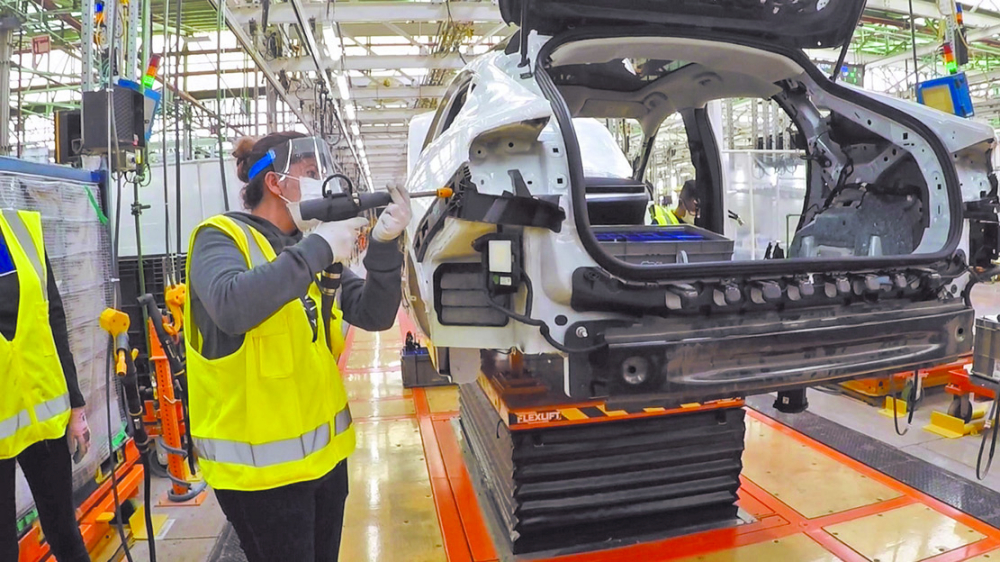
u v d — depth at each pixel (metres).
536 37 2.17
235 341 1.52
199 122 9.88
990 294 9.87
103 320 1.90
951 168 2.32
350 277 1.98
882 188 2.66
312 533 1.62
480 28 7.94
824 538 2.78
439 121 3.28
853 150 2.79
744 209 8.01
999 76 11.19
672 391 1.85
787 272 2.01
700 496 2.93
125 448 3.09
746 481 3.37
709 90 3.17
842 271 2.09
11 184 2.38
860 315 2.11
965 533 2.78
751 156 8.02
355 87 9.93
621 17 2.21
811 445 3.86
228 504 1.58
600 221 3.01
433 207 1.91
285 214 1.73
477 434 3.46
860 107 2.60
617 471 2.80
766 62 2.56
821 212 2.98
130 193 4.45
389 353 6.99
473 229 1.88
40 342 2.07
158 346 3.34
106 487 2.85
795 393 2.54
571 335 1.83
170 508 3.25
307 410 1.60
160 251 4.46
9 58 5.31
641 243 2.42
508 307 1.96
